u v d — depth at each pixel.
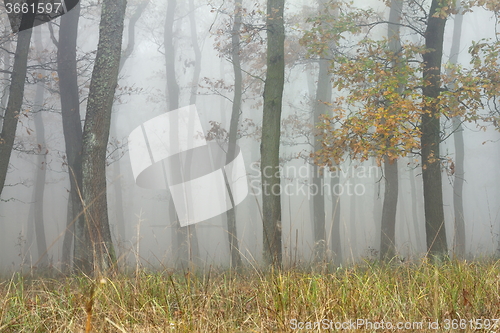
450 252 11.02
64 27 13.45
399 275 5.60
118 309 3.89
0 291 4.97
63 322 3.74
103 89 9.59
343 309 3.85
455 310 3.97
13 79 10.92
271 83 10.84
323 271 4.76
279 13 11.05
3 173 10.68
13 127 10.87
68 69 13.43
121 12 9.89
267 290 4.40
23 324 3.88
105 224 8.73
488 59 11.52
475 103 11.55
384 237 14.03
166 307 3.94
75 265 8.75
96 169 9.23
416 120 10.71
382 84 11.16
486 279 4.99
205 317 3.68
